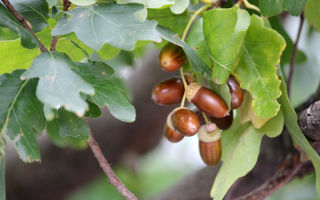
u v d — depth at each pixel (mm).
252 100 549
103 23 513
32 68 505
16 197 830
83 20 515
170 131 579
